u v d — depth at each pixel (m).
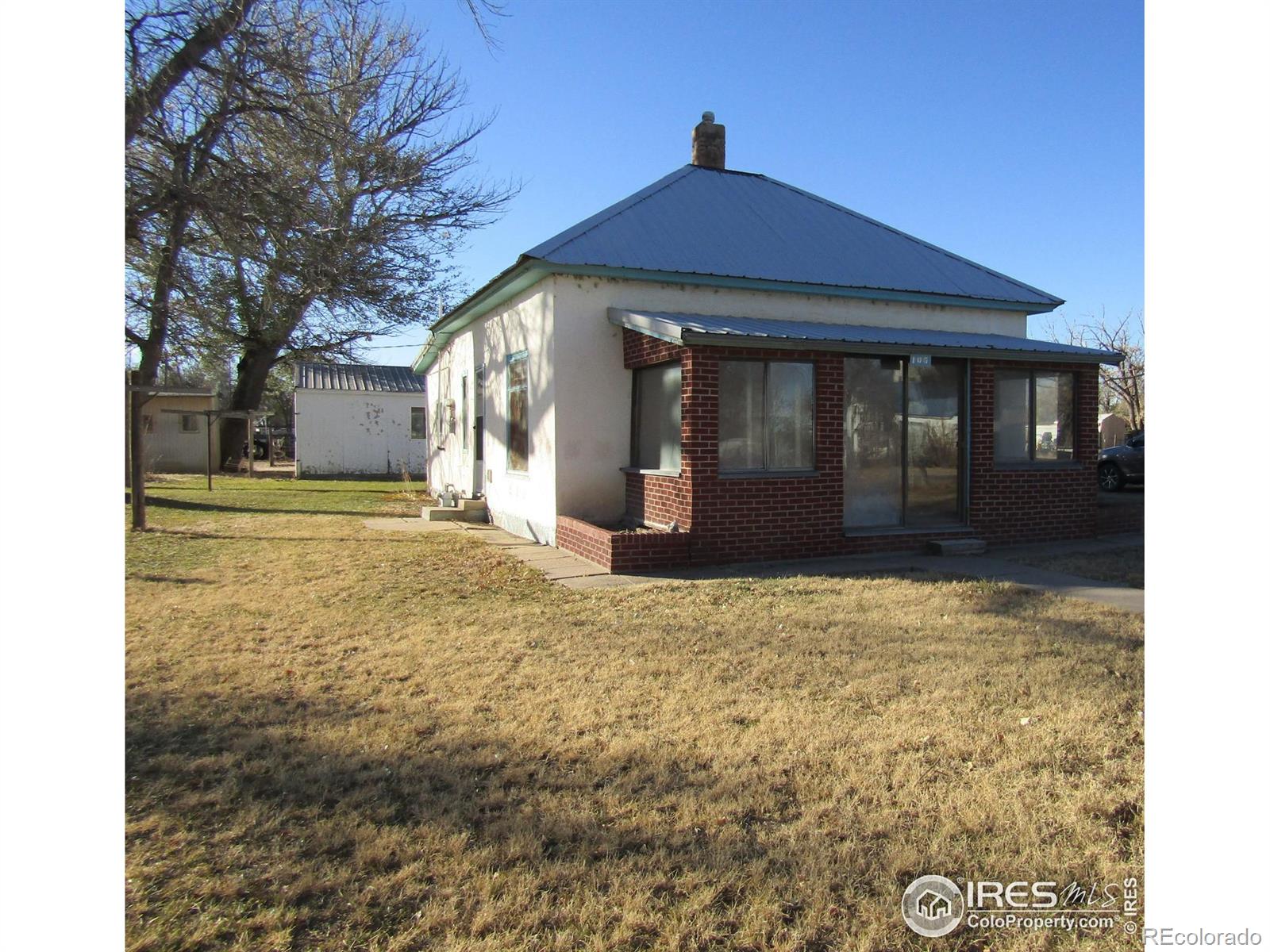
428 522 14.23
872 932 2.71
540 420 11.02
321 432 29.73
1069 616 6.67
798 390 9.58
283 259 14.15
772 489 9.33
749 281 11.00
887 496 10.27
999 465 10.76
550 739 4.22
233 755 4.04
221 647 6.05
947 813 3.43
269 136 14.42
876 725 4.36
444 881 2.98
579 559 9.64
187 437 30.88
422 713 4.63
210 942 2.65
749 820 3.41
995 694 4.81
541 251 10.41
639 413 10.61
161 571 9.24
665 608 7.12
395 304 22.09
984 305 12.41
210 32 11.46
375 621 6.82
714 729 4.33
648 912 2.79
